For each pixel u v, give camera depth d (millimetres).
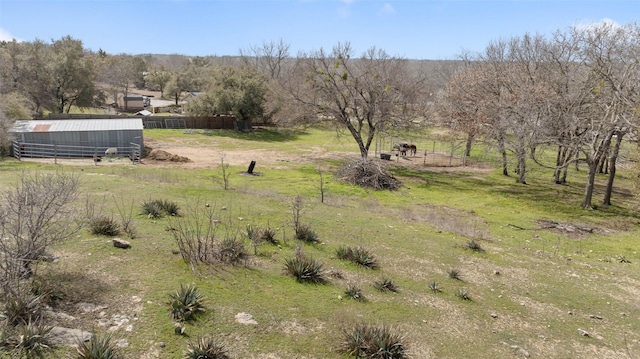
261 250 8828
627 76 19547
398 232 12766
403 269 9359
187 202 12727
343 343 5629
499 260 11273
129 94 90000
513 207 21438
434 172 32562
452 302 7867
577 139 21172
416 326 6621
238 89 51844
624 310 8719
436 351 5961
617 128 19734
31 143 26047
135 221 9648
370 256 9477
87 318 5168
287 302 6641
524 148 24219
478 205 21516
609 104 21438
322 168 30422
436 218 16328
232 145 41906
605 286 10211
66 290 5711
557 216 19750
